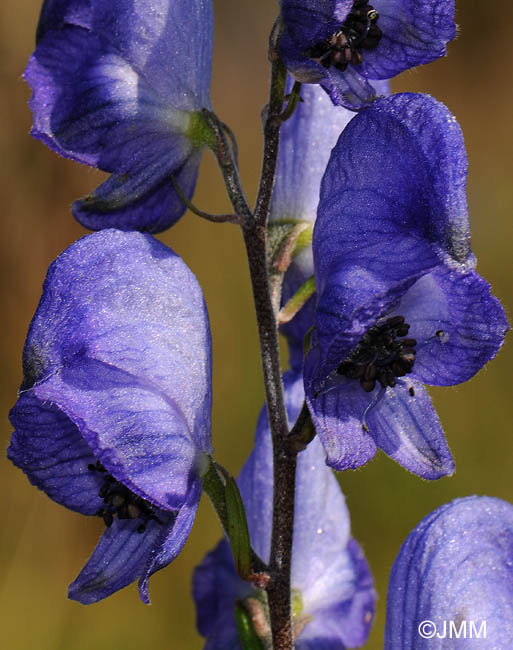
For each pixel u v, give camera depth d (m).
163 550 0.25
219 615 0.29
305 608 0.28
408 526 0.46
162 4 0.26
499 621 0.26
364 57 0.25
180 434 0.25
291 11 0.25
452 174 0.24
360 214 0.25
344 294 0.24
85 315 0.25
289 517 0.26
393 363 0.25
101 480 0.26
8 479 0.47
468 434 0.48
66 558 0.47
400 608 0.26
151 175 0.27
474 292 0.25
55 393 0.25
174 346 0.25
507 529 0.26
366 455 0.25
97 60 0.26
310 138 0.27
